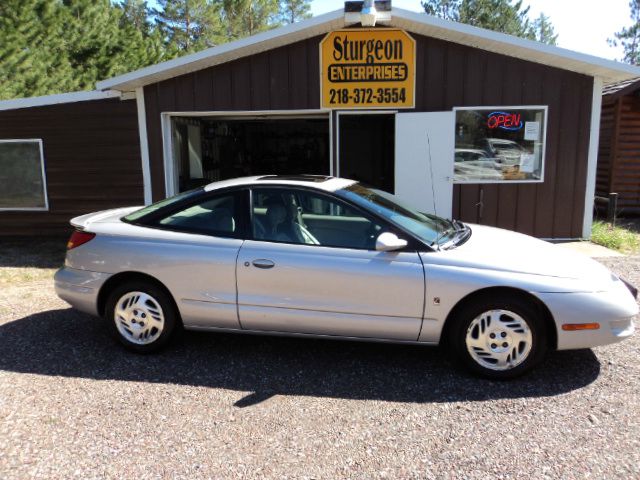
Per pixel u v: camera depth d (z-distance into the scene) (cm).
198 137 1070
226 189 430
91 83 2520
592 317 367
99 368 407
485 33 778
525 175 878
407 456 293
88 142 948
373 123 1286
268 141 1459
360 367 411
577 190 877
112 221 452
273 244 405
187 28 3431
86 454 294
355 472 279
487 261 381
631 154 1171
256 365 415
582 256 423
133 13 3625
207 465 285
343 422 329
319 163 1465
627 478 271
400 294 383
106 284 435
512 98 856
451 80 855
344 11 793
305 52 865
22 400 355
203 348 450
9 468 281
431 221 453
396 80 860
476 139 873
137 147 939
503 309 375
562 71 844
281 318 404
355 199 417
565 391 365
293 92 877
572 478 272
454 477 274
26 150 962
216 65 883
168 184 932
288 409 345
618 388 369
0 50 1994
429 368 407
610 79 858
